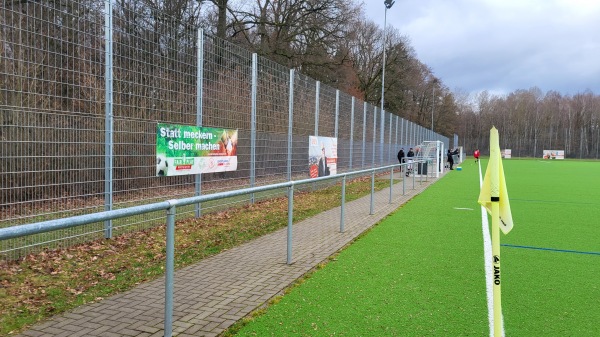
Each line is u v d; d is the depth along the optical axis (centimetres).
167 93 742
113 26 638
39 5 544
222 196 408
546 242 713
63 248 582
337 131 1627
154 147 720
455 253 628
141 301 421
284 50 2619
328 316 388
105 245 617
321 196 1304
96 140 623
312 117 1377
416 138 3778
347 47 3719
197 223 801
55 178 570
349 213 998
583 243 707
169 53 745
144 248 619
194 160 812
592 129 8388
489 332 361
